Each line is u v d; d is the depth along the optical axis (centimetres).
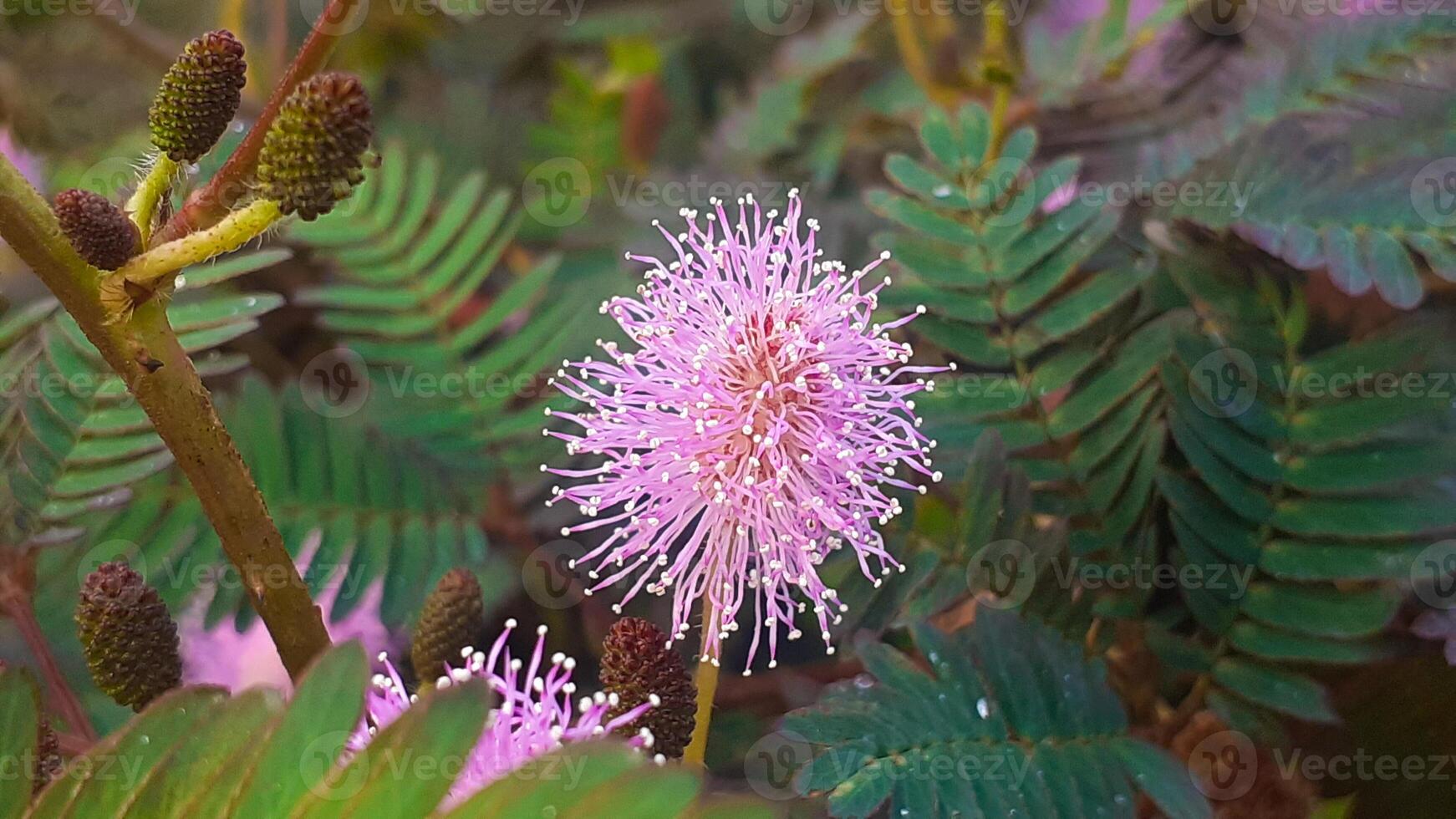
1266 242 15
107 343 12
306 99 11
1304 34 17
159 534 15
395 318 17
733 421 14
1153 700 15
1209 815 13
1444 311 15
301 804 11
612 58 22
